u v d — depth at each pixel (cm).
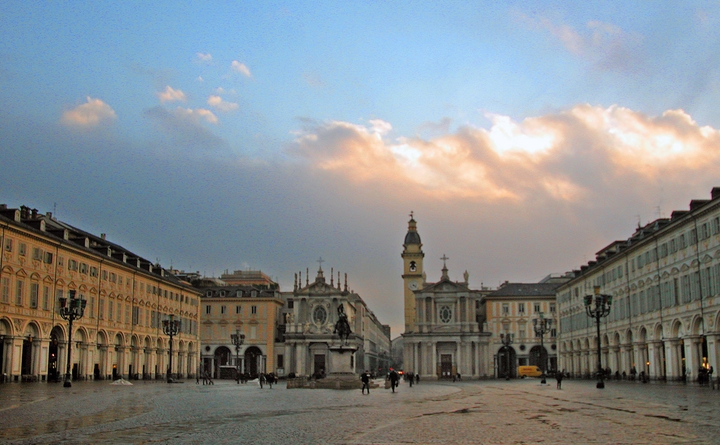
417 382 11769
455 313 15088
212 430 2698
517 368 15200
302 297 15725
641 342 8931
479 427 2803
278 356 15662
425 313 15125
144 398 4975
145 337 11069
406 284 17525
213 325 15662
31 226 8125
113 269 9944
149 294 11300
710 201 6788
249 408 4031
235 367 14138
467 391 7031
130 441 2323
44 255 8131
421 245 17812
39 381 7944
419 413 3634
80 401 4422
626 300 9462
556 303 14138
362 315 18075
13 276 7506
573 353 12612
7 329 7425
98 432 2591
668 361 7938
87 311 9119
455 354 14912
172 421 3078
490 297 15550
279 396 5681
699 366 7275
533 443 2253
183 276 15588
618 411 3553
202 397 5344
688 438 2344
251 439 2406
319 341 15400
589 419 3105
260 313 15650
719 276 6731
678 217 7550
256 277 19200
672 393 5456
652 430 2594
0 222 7244
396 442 2312
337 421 3131
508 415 3431
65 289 8569
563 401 4628
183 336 12900
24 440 2331
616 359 9994
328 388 7962
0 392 5431
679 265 7644
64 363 8531
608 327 10275
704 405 3944
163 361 11825
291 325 15588
